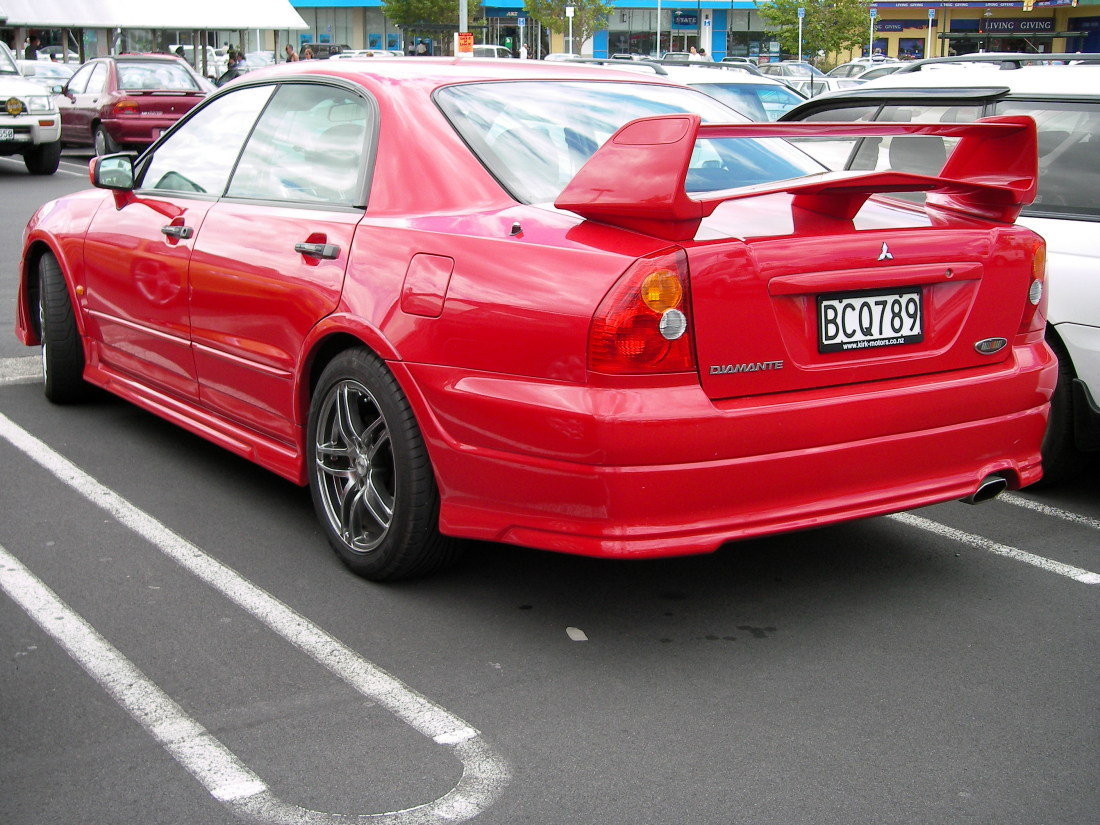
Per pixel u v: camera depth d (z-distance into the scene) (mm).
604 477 2953
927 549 4098
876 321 3246
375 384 3500
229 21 28922
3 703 2969
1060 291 4395
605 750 2785
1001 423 3477
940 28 61312
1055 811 2561
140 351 4895
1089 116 4637
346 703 2988
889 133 3303
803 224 3207
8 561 3861
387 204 3627
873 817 2533
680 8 61281
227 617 3469
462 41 27875
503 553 3975
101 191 5387
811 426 3104
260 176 4273
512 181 3514
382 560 3619
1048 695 3074
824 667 3217
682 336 2955
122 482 4652
